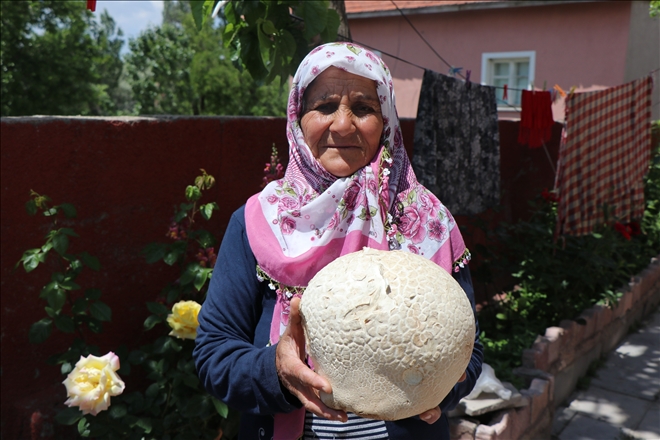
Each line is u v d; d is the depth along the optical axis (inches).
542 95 224.5
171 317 95.5
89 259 95.2
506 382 134.0
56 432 97.3
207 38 890.1
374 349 43.1
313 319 45.7
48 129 95.9
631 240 252.2
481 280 191.9
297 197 62.0
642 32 456.1
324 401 46.5
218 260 60.5
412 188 64.3
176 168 115.6
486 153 195.5
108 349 108.2
